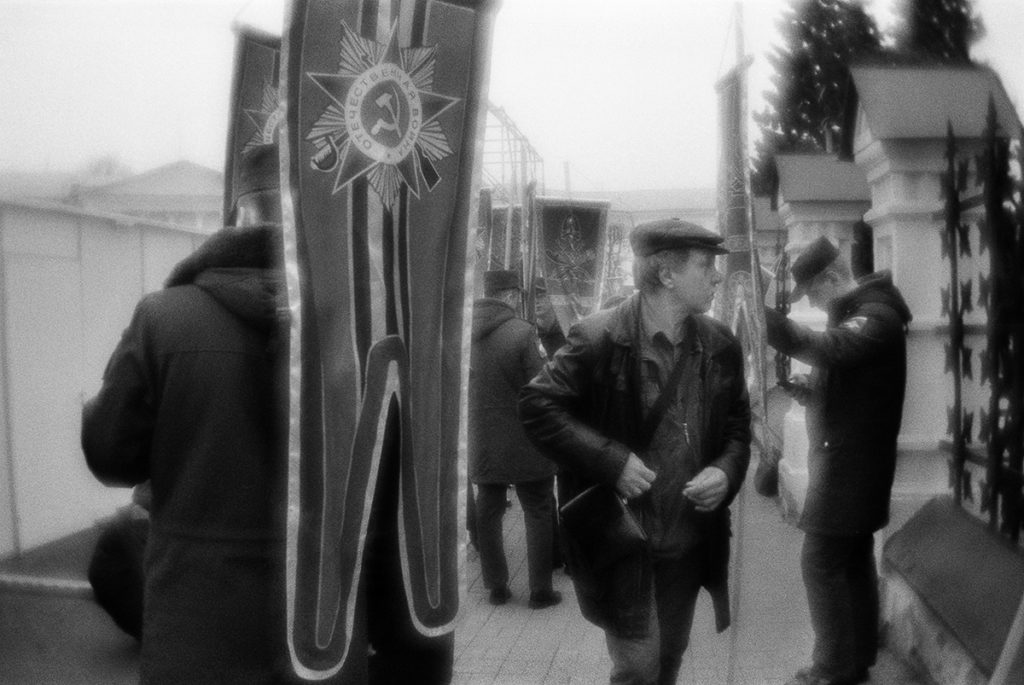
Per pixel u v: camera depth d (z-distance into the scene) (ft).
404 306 8.27
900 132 15.14
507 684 15.26
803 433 21.09
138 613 13.07
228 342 7.53
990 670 10.73
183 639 7.35
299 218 7.57
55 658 13.03
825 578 13.35
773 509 22.94
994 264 12.19
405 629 8.74
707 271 10.52
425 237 8.41
